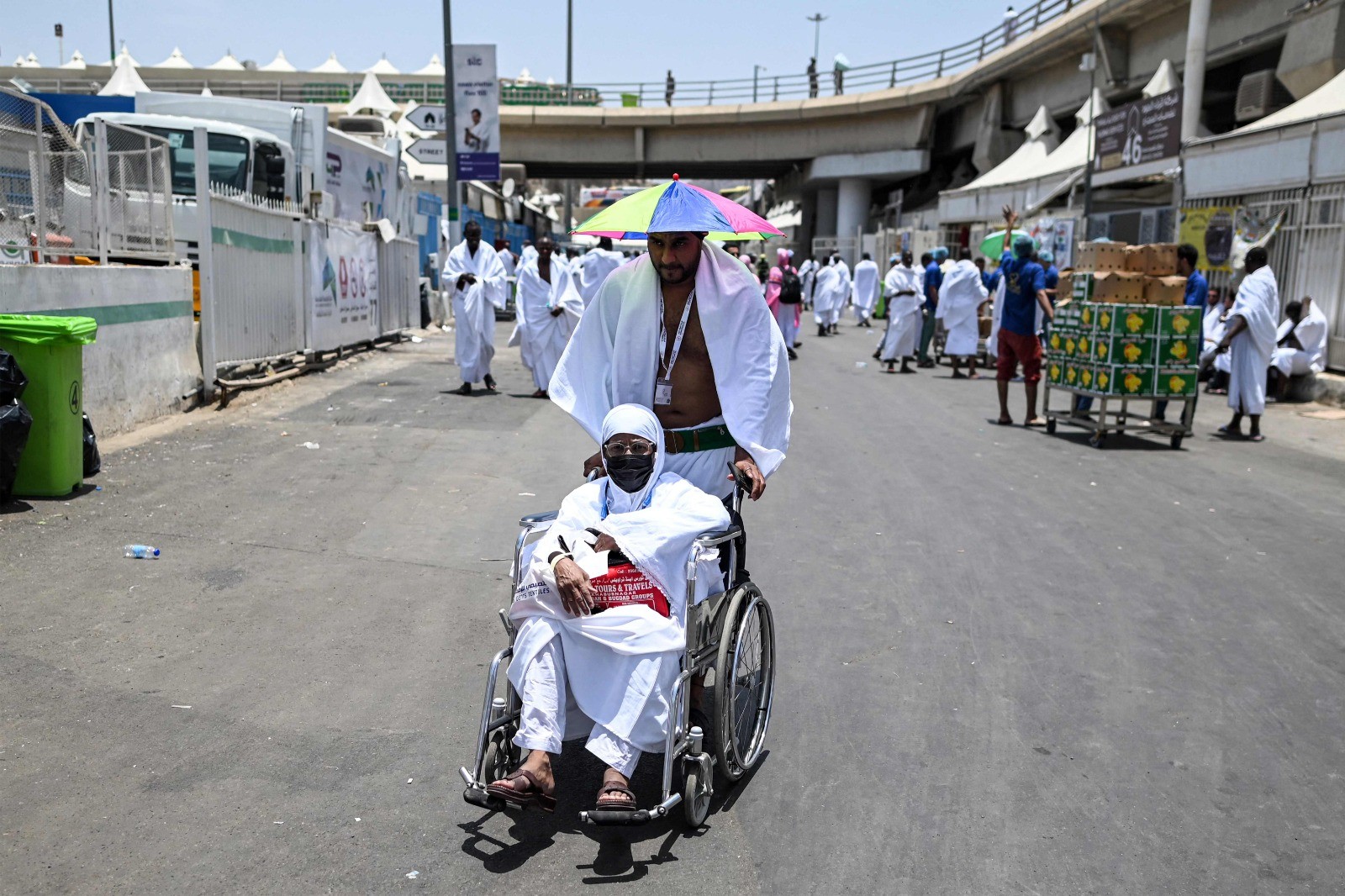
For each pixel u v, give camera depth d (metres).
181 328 10.62
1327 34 19.84
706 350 4.05
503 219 35.47
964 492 8.48
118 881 3.09
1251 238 15.90
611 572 3.54
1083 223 22.59
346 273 16.25
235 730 4.05
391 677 4.57
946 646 5.14
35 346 6.84
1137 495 8.46
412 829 3.43
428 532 6.79
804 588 5.98
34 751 3.81
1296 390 14.51
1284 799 3.77
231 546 6.29
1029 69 35.47
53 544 6.12
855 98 43.00
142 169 10.11
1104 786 3.84
